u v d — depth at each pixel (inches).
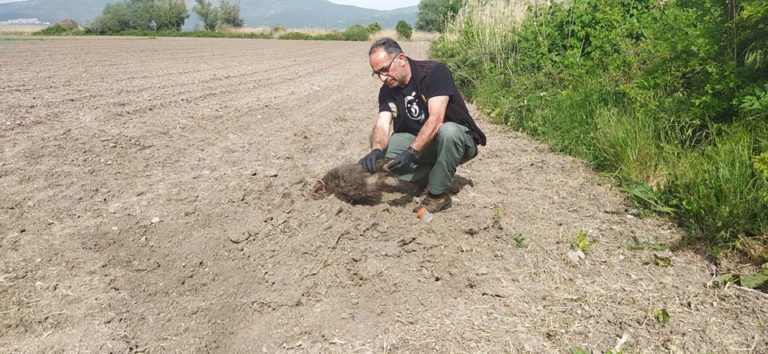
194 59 666.8
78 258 113.5
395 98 136.9
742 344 90.4
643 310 100.0
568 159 196.5
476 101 321.7
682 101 178.5
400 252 119.6
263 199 147.5
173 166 176.2
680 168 149.0
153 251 118.4
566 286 108.2
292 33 2121.1
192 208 139.9
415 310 100.2
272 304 101.6
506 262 117.5
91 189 150.0
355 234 125.5
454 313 99.0
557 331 93.9
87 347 87.1
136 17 2431.1
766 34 161.8
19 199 139.9
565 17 302.2
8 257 111.9
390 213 136.9
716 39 169.3
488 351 88.4
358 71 563.2
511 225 135.5
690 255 120.3
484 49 354.9
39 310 95.5
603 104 214.2
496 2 376.2
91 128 218.1
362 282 108.8
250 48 1054.4
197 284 107.7
